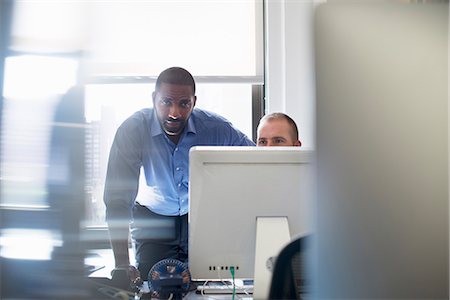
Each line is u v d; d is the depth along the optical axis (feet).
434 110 2.45
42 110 7.84
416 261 2.47
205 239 4.33
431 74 2.45
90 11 8.72
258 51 9.82
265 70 9.87
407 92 2.45
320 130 2.43
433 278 2.48
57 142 7.73
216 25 9.71
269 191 4.28
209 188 4.29
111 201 7.75
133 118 8.14
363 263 2.45
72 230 7.06
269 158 4.28
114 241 7.63
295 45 9.61
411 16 2.47
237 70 9.77
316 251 2.47
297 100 9.53
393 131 2.44
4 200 6.94
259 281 4.13
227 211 4.30
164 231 8.13
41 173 7.34
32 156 7.43
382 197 2.44
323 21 2.46
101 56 9.20
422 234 2.47
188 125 8.10
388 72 2.44
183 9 9.62
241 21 9.75
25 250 6.06
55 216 6.98
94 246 7.61
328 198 2.44
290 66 9.62
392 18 2.46
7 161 7.32
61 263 6.03
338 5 2.47
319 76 2.44
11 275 4.99
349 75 2.43
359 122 2.43
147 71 9.52
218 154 4.28
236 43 9.77
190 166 4.32
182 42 9.63
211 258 4.34
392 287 2.46
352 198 2.44
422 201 2.47
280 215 4.29
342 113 2.43
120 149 7.91
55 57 8.18
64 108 7.97
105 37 9.30
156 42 9.57
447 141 2.45
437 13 2.47
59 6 8.40
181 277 4.96
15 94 7.80
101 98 8.91
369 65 2.44
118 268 5.19
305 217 4.26
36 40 8.18
